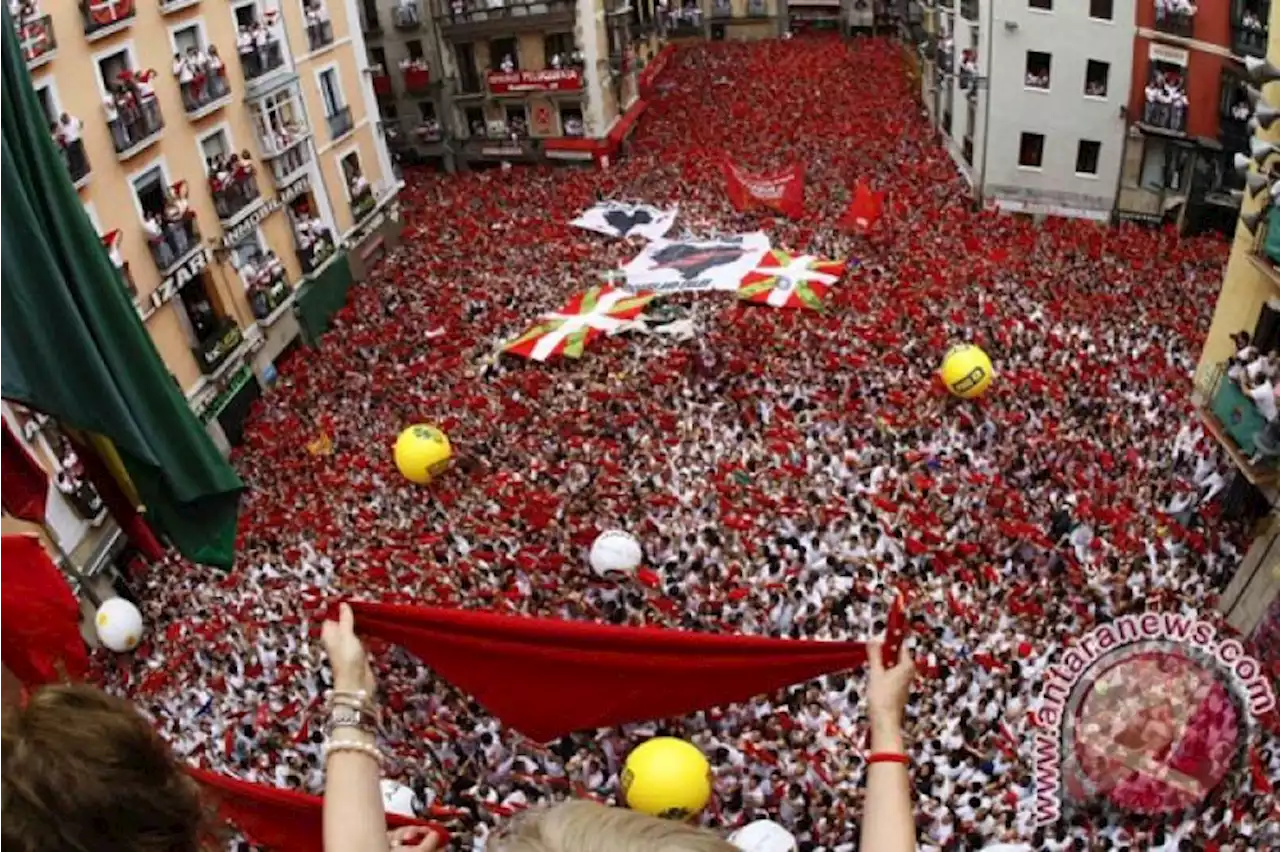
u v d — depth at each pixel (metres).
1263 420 19.75
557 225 43.16
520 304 36.56
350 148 40.41
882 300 33.25
